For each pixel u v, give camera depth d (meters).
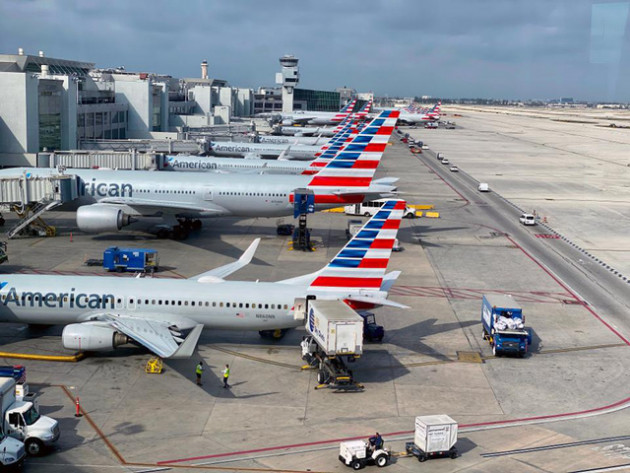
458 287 67.56
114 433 36.31
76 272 65.94
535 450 36.12
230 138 170.25
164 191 81.06
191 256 74.38
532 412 40.97
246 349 49.47
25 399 36.41
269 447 35.41
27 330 51.28
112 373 44.25
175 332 44.97
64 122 115.12
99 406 39.44
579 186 147.62
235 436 36.44
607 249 88.25
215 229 90.19
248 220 97.69
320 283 47.25
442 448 34.69
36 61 134.75
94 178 82.12
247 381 43.84
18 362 45.38
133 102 153.88
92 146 124.81
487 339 52.88
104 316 46.78
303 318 46.91
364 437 37.00
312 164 101.56
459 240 89.88
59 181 77.75
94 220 75.50
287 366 46.59
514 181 153.50
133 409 39.25
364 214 104.81
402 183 144.50
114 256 66.75
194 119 191.12
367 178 77.69
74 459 33.53
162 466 33.09
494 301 52.78
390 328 55.03
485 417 40.06
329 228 93.81
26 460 33.28
